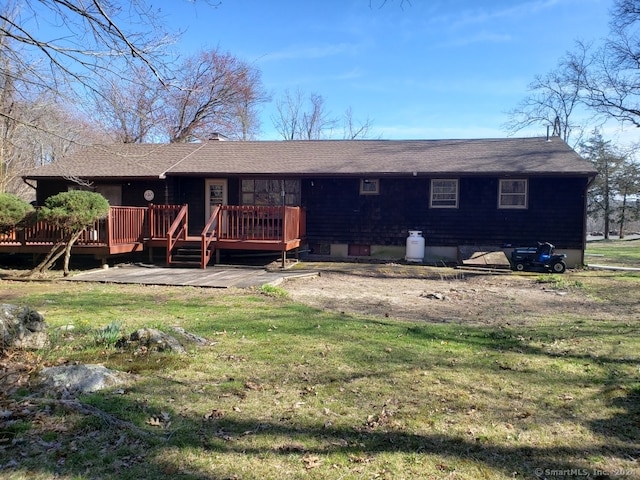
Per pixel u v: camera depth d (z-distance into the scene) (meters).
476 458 2.89
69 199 10.67
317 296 8.98
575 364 4.82
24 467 2.63
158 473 2.62
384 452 2.94
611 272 13.73
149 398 3.66
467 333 6.11
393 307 8.02
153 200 16.50
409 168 15.27
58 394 3.61
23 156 18.38
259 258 15.61
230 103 30.98
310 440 3.07
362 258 15.88
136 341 5.01
